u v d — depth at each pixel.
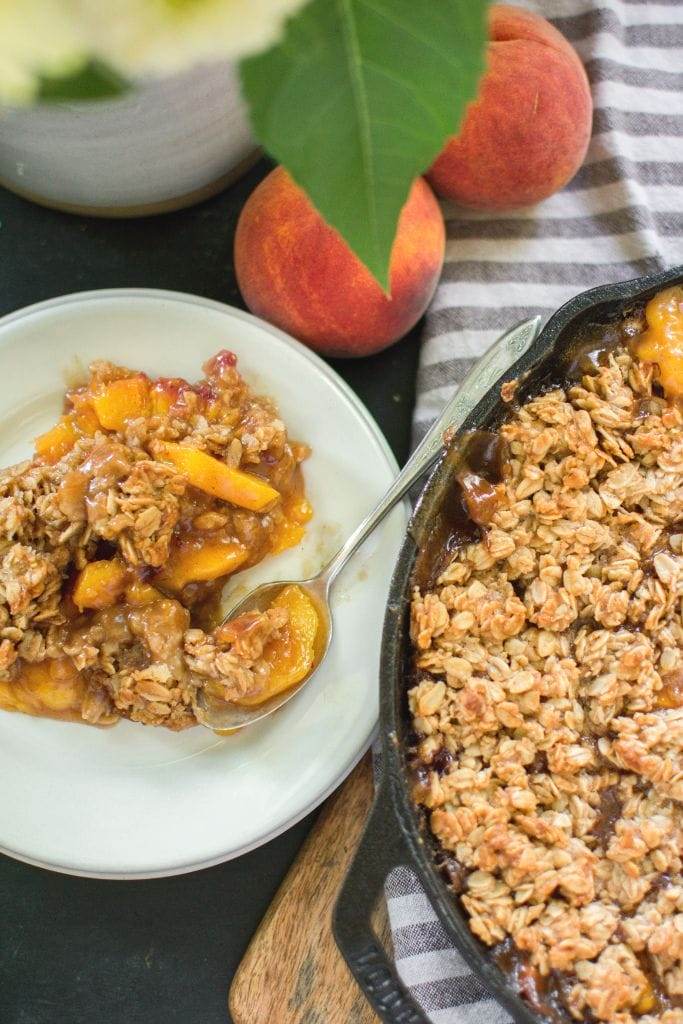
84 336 0.67
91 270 0.70
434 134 0.36
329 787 0.66
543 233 0.71
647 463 0.63
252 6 0.32
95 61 0.33
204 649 0.64
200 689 0.65
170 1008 0.68
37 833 0.66
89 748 0.67
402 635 0.61
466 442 0.61
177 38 0.32
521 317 0.70
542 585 0.62
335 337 0.68
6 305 0.70
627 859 0.61
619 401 0.63
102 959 0.68
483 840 0.60
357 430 0.68
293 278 0.65
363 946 0.59
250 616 0.65
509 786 0.60
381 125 0.35
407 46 0.34
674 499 0.63
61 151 0.60
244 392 0.67
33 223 0.70
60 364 0.68
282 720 0.67
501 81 0.64
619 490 0.63
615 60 0.70
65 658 0.64
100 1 0.31
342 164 0.36
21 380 0.67
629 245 0.70
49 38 0.32
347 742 0.66
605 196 0.71
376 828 0.59
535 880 0.60
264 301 0.67
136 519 0.63
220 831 0.66
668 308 0.63
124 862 0.66
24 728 0.67
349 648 0.67
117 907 0.69
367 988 0.59
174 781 0.67
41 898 0.69
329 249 0.64
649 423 0.63
